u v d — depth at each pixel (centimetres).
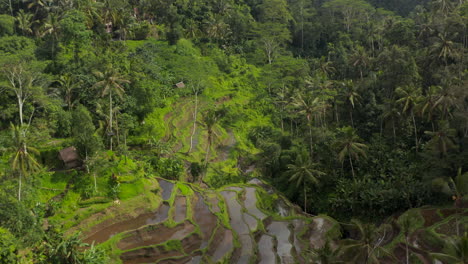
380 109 8081
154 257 5069
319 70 10800
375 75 9306
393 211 6194
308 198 6950
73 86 7581
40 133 6594
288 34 12169
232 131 9269
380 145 7394
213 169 7762
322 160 7456
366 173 7050
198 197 6625
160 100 9169
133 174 6469
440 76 7875
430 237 5044
